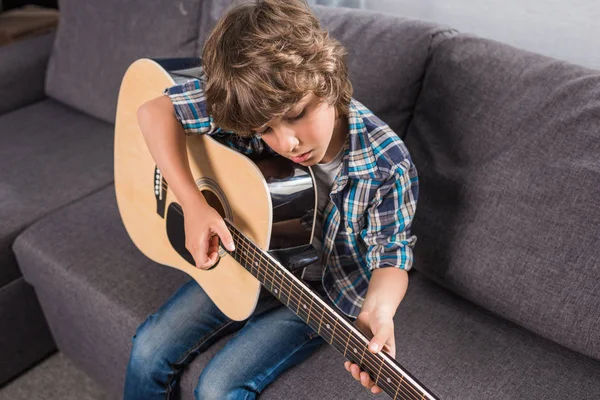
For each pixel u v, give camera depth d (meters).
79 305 1.39
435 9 1.58
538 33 1.46
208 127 1.12
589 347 1.05
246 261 1.08
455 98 1.22
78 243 1.45
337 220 1.10
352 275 1.15
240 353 1.12
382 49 1.32
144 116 1.13
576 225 1.06
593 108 1.08
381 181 1.05
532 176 1.11
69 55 1.95
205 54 0.97
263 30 0.91
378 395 1.06
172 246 1.29
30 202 1.58
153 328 1.20
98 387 1.64
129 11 1.78
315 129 0.92
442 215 1.21
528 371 1.09
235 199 1.10
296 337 1.14
